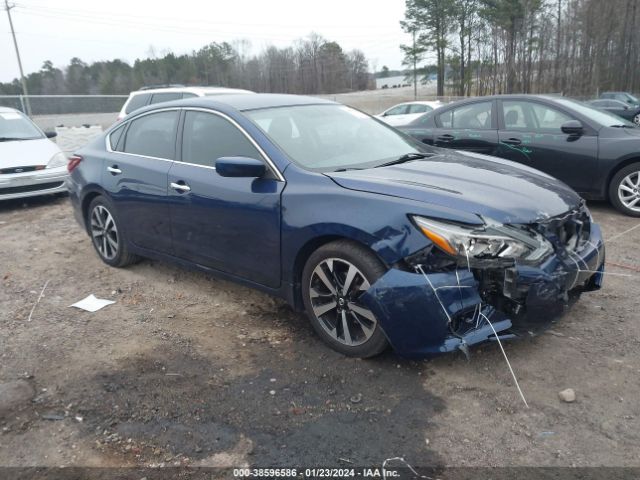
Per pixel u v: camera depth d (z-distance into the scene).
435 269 2.93
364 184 3.26
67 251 5.93
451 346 2.91
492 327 2.96
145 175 4.50
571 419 2.73
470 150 7.53
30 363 3.45
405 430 2.69
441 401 2.91
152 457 2.56
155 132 4.61
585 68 40.44
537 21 40.47
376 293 3.01
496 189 3.28
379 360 3.32
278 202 3.50
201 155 4.13
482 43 44.44
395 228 3.00
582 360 3.26
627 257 5.09
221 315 4.12
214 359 3.44
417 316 2.92
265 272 3.71
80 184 5.25
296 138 3.90
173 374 3.27
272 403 2.95
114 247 5.14
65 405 2.99
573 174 6.77
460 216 2.93
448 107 7.87
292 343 3.61
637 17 40.47
